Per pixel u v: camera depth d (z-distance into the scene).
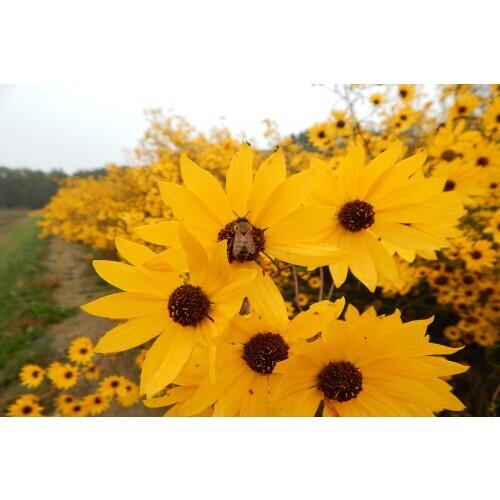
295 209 0.14
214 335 0.13
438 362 0.13
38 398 0.39
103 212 0.86
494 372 0.30
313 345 0.14
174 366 0.13
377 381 0.14
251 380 0.15
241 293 0.13
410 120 0.37
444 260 0.35
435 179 0.16
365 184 0.16
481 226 0.35
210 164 0.48
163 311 0.14
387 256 0.16
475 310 0.33
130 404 0.41
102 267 0.14
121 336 0.14
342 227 0.16
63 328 0.64
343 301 0.13
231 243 0.14
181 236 0.12
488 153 0.27
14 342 0.58
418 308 0.36
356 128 0.36
